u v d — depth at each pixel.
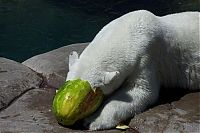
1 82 13.04
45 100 12.50
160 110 11.33
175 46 11.97
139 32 11.25
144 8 30.67
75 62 11.30
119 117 10.87
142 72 11.22
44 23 27.59
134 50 11.09
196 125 10.66
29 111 11.87
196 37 12.26
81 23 27.72
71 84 10.70
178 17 12.53
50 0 31.98
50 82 13.70
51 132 10.66
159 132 10.52
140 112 11.20
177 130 10.52
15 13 29.34
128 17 11.51
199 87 12.52
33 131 10.76
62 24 27.50
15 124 11.11
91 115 10.88
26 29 26.59
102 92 10.90
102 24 27.66
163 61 11.86
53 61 14.80
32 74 13.90
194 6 30.73
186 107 11.56
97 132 10.58
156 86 11.76
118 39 11.12
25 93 12.90
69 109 10.54
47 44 24.72
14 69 14.01
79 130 10.73
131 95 11.16
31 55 23.53
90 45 11.35
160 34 11.58
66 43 24.86
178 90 12.50
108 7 30.67
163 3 31.42
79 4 31.19
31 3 31.38
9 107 12.12
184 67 12.28
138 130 10.70
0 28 26.73
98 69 10.78
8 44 24.64
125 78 11.21
